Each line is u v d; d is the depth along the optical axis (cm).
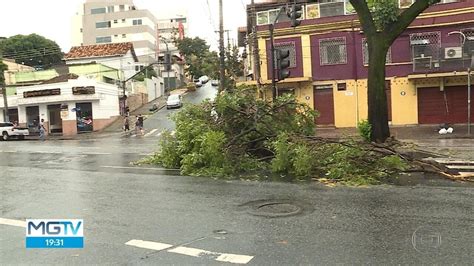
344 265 490
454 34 2783
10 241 612
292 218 696
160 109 5484
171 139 1368
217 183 1030
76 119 4247
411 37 2861
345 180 998
